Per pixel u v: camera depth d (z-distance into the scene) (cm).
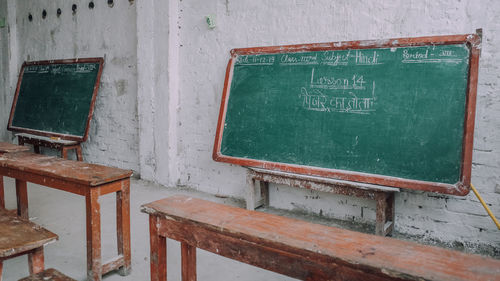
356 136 301
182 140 440
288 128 336
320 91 321
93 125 543
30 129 579
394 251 125
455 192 254
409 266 114
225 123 372
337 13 323
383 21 302
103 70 521
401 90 284
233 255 149
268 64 352
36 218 336
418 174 272
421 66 277
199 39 414
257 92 356
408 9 291
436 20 281
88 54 540
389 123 288
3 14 639
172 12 422
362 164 296
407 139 279
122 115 506
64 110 544
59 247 277
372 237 137
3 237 169
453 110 263
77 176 216
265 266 140
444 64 268
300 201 356
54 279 152
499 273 110
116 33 500
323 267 126
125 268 236
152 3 434
